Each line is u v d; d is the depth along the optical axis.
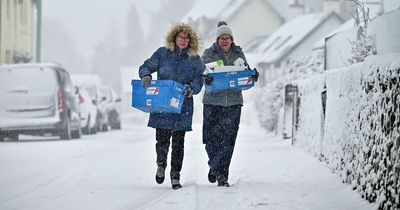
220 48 17.34
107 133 48.12
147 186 16.61
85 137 40.72
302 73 39.97
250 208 13.30
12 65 35.03
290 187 15.97
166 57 16.58
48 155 24.86
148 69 16.36
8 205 14.00
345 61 21.81
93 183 17.09
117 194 15.33
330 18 96.31
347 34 21.72
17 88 34.53
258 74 17.02
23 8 65.69
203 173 19.36
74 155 24.81
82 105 43.91
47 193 15.53
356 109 15.13
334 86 17.95
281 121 35.00
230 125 16.98
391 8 26.77
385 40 17.17
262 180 17.36
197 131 44.34
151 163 21.81
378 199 12.80
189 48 16.56
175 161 16.23
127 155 24.75
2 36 56.44
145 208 13.58
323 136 19.69
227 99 16.98
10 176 18.50
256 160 22.16
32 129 34.47
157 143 16.52
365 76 14.30
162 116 16.28
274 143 30.19
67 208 13.68
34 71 34.88
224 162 16.77
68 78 38.06
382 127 12.94
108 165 21.20
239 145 29.70
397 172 11.80
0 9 55.72
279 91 38.84
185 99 16.41
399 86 11.93
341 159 16.44
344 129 16.28
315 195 14.76
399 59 12.29
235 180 17.67
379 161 12.95
